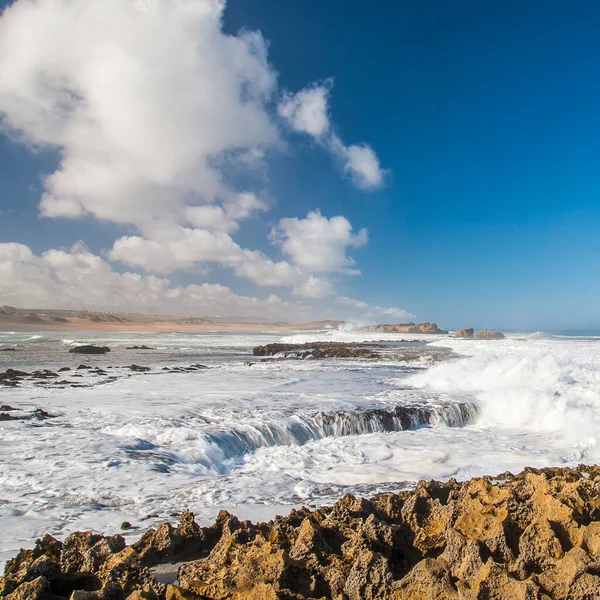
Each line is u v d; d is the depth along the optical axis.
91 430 10.99
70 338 69.44
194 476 8.18
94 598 3.18
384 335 74.81
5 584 3.47
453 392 16.73
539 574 3.29
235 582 3.39
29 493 6.94
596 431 11.84
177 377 21.66
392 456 10.09
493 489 4.71
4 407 13.21
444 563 3.37
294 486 7.71
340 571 3.50
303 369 25.42
